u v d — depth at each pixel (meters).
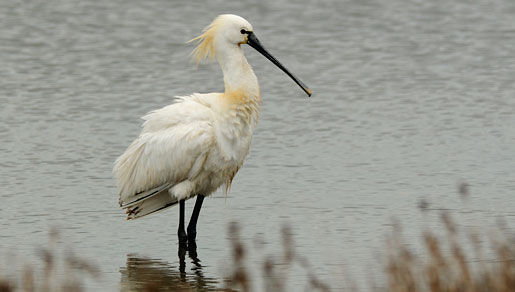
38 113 24.25
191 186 15.07
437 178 18.83
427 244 12.80
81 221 16.41
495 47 32.09
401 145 21.45
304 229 15.72
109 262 14.29
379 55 31.12
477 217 16.16
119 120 23.69
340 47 32.25
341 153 20.84
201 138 14.69
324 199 17.50
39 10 37.25
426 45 32.50
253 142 21.75
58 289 12.62
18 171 19.47
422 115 24.11
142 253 14.79
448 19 36.38
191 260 14.40
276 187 18.36
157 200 15.56
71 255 14.15
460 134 22.30
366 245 14.73
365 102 25.45
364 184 18.47
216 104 15.01
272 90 26.77
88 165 20.00
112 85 27.20
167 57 30.67
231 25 15.52
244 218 16.48
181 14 36.97
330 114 24.27
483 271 11.72
